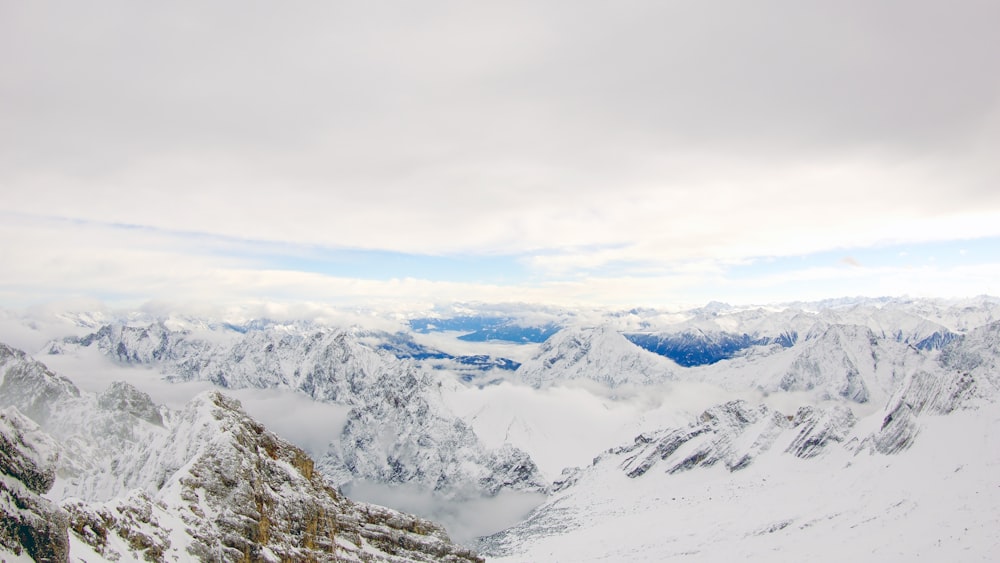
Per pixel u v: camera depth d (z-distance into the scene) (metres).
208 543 97.62
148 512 92.62
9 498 53.34
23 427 57.66
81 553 71.50
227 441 121.44
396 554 143.38
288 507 125.50
